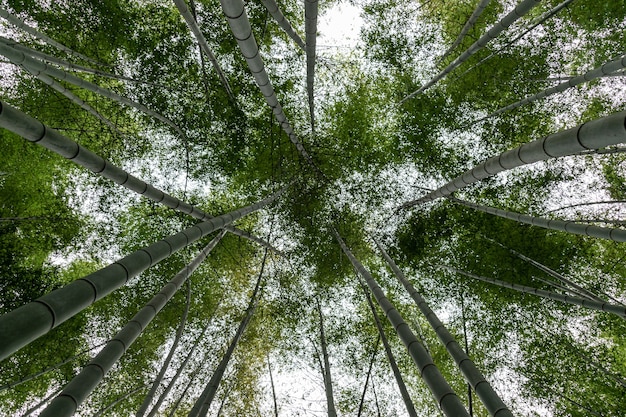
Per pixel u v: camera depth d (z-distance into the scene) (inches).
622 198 305.6
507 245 322.7
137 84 326.6
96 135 328.5
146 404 217.6
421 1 346.9
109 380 312.7
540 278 303.0
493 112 334.0
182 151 340.2
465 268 332.5
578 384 302.2
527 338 319.9
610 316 303.4
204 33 331.0
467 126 344.8
